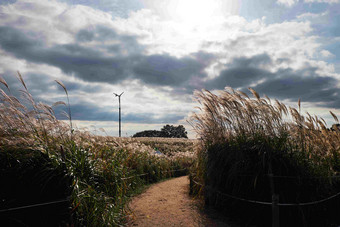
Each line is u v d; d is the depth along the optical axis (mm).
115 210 4332
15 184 3486
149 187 7812
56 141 4559
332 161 5023
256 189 4398
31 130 4445
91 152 5422
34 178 3605
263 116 5137
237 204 4598
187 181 8945
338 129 5672
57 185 3734
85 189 4043
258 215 4316
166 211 5156
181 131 49562
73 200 3725
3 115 4293
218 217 4715
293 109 5152
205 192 5527
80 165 4414
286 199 4219
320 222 4270
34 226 3449
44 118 4660
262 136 4969
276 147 4676
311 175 4398
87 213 3781
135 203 5867
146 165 9008
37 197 3559
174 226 4328
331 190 4492
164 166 10203
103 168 5168
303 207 4180
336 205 4500
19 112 4367
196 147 6527
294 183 4266
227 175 4883
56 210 3625
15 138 3953
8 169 3512
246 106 5266
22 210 3418
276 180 4301
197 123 6645
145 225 4387
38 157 3820
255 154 4652
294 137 5020
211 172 5176
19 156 3688
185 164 11266
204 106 6020
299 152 4660
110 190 5004
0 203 3328
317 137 5250
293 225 4176
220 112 5871
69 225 3564
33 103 4574
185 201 5902
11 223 3359
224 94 5648
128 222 4535
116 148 7281
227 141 5461
